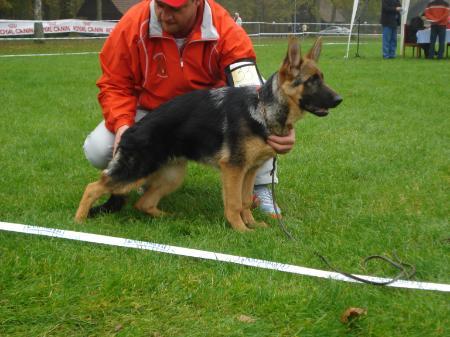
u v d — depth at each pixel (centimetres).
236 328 271
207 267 341
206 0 445
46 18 5425
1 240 366
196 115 409
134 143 405
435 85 1214
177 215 457
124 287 309
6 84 1199
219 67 466
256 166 427
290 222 432
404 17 2072
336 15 7212
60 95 1060
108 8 5359
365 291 309
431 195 494
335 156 629
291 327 279
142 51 447
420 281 328
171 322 278
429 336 271
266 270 337
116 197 444
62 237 373
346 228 416
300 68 397
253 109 399
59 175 548
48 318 279
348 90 1148
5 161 579
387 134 739
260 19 6431
